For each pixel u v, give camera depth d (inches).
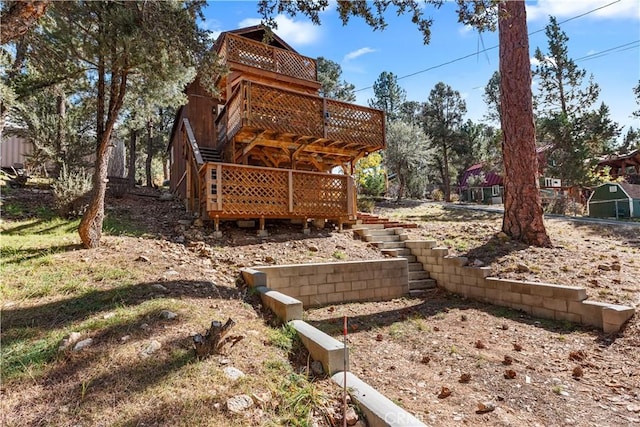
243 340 125.2
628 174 932.0
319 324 194.7
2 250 209.0
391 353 158.6
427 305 242.4
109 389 90.0
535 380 131.8
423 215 648.4
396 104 1460.4
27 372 95.0
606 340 165.2
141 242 247.9
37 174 500.7
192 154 383.9
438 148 1144.2
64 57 215.0
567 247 278.4
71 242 233.9
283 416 88.8
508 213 306.8
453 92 1137.4
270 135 368.8
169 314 133.6
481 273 248.2
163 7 206.5
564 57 827.4
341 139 395.9
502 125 315.6
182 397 88.6
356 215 390.0
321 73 803.4
